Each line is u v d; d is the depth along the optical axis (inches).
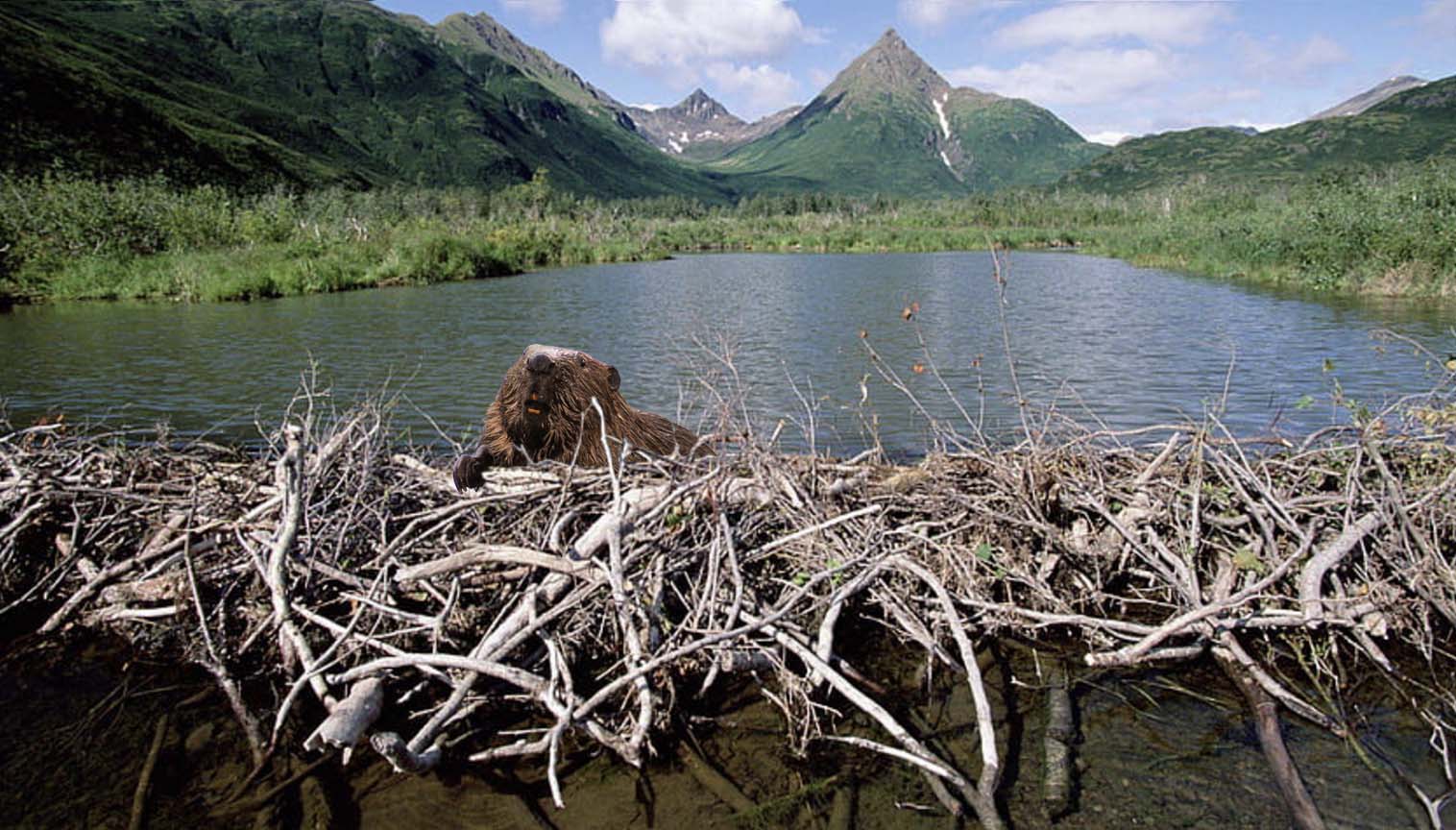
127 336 614.2
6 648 160.4
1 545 171.5
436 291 1016.9
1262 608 155.7
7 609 161.8
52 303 898.1
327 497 161.5
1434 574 153.6
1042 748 130.9
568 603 133.9
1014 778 124.4
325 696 126.3
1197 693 145.1
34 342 585.0
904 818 116.3
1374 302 721.0
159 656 158.9
